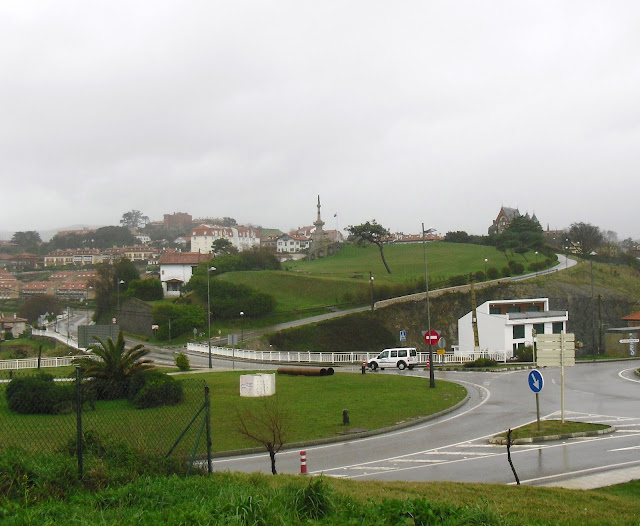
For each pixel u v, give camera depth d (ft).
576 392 115.24
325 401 102.47
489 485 46.83
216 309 316.81
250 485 38.22
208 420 44.70
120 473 39.47
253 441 71.41
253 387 107.34
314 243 553.23
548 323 224.53
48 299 422.82
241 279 382.63
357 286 353.51
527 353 194.59
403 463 61.72
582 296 323.78
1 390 66.80
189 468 42.98
